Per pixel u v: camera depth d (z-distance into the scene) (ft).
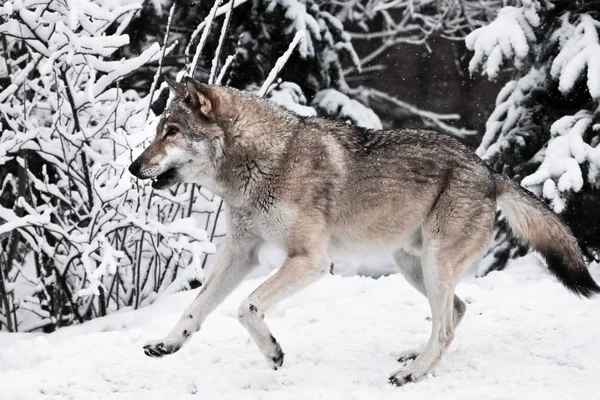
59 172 37.29
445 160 24.85
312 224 24.12
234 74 48.96
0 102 35.58
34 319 38.42
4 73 38.70
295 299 31.68
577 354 23.56
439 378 22.58
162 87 35.65
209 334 27.53
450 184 24.62
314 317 29.27
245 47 48.49
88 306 36.50
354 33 76.74
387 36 79.36
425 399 20.51
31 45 33.45
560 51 38.19
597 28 38.19
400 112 78.64
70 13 30.14
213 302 24.12
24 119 35.22
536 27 39.75
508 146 39.99
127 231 37.63
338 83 53.11
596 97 36.06
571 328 26.25
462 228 24.35
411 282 26.81
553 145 36.99
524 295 30.58
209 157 24.53
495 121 41.65
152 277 38.27
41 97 38.86
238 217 24.75
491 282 33.37
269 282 23.06
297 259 23.76
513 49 38.65
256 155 24.26
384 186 24.71
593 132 37.58
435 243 24.44
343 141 25.03
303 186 24.13
